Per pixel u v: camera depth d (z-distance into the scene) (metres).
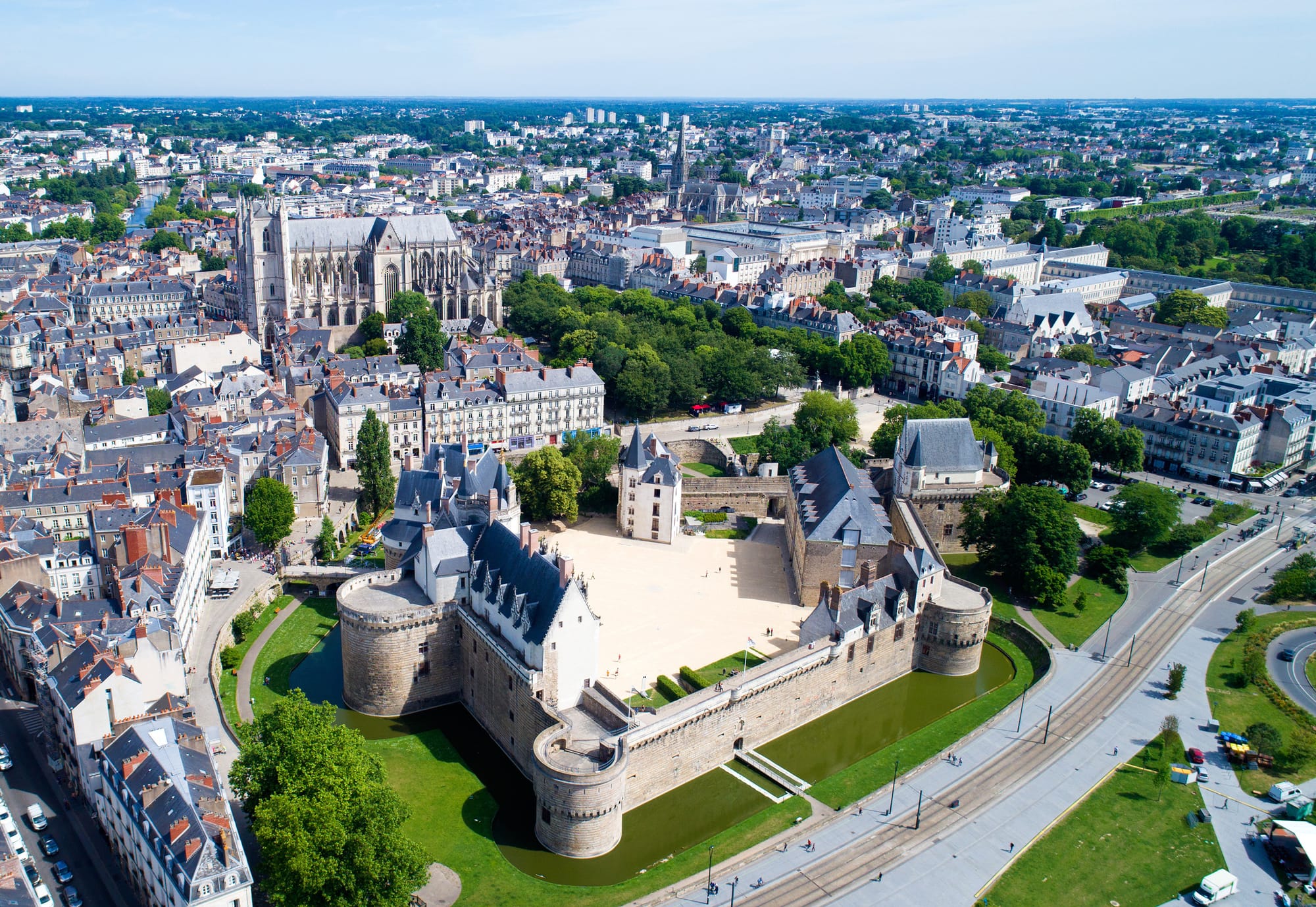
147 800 197.12
